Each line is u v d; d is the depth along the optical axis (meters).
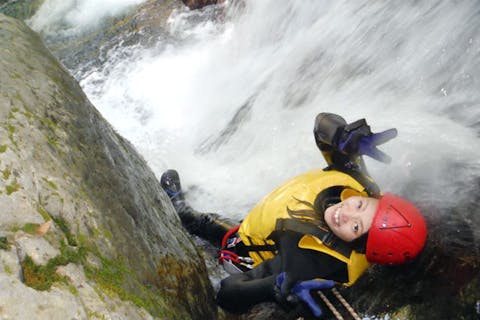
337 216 2.78
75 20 8.39
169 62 6.65
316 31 5.48
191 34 6.95
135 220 2.48
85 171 2.32
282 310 3.15
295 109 5.02
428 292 2.62
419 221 2.67
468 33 4.11
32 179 2.00
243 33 6.38
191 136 5.64
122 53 7.13
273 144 4.79
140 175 2.97
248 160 4.86
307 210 3.00
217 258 3.81
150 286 2.25
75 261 1.88
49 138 2.25
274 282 2.88
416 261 2.77
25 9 9.29
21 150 2.06
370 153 2.93
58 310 1.65
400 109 4.16
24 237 1.80
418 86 4.27
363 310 2.84
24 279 1.68
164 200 3.17
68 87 2.71
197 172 5.02
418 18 4.55
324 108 4.71
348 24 5.16
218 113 5.67
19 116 2.20
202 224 3.99
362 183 3.09
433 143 3.56
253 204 4.34
